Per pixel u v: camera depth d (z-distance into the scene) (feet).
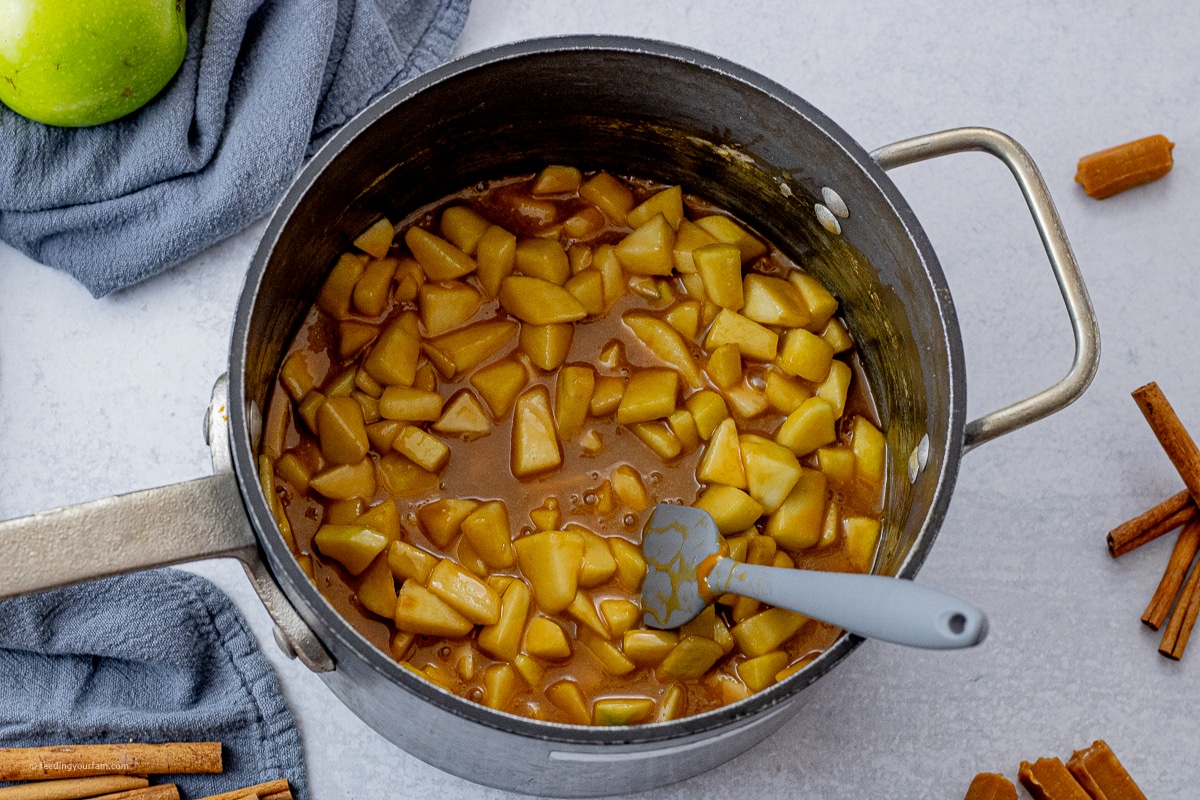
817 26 2.52
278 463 2.02
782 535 2.05
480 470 2.06
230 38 2.33
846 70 2.51
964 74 2.52
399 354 2.06
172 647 2.25
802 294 2.19
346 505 2.02
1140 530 2.31
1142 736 2.31
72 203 2.34
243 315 1.85
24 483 2.32
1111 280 2.46
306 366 2.08
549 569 1.99
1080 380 1.89
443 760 2.10
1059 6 2.54
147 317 2.38
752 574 1.89
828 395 2.13
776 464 2.04
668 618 1.99
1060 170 2.49
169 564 1.77
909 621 1.67
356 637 1.75
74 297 2.38
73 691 2.25
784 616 2.00
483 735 1.85
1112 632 2.34
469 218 2.15
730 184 2.19
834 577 1.78
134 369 2.36
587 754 1.84
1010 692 2.31
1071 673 2.32
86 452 2.33
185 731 2.24
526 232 2.20
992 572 2.35
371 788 2.26
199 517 1.78
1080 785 2.26
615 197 2.21
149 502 1.77
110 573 1.76
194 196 2.34
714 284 2.12
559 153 2.21
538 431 2.06
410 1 2.44
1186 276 2.46
